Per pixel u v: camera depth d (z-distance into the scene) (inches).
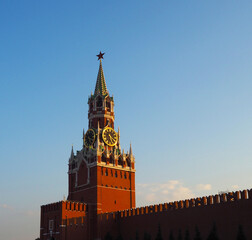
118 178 5447.8
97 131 5551.2
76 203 4926.2
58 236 4736.7
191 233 3924.7
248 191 3499.0
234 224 3543.3
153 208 4451.3
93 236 4830.2
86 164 5423.2
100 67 6161.4
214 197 3796.8
